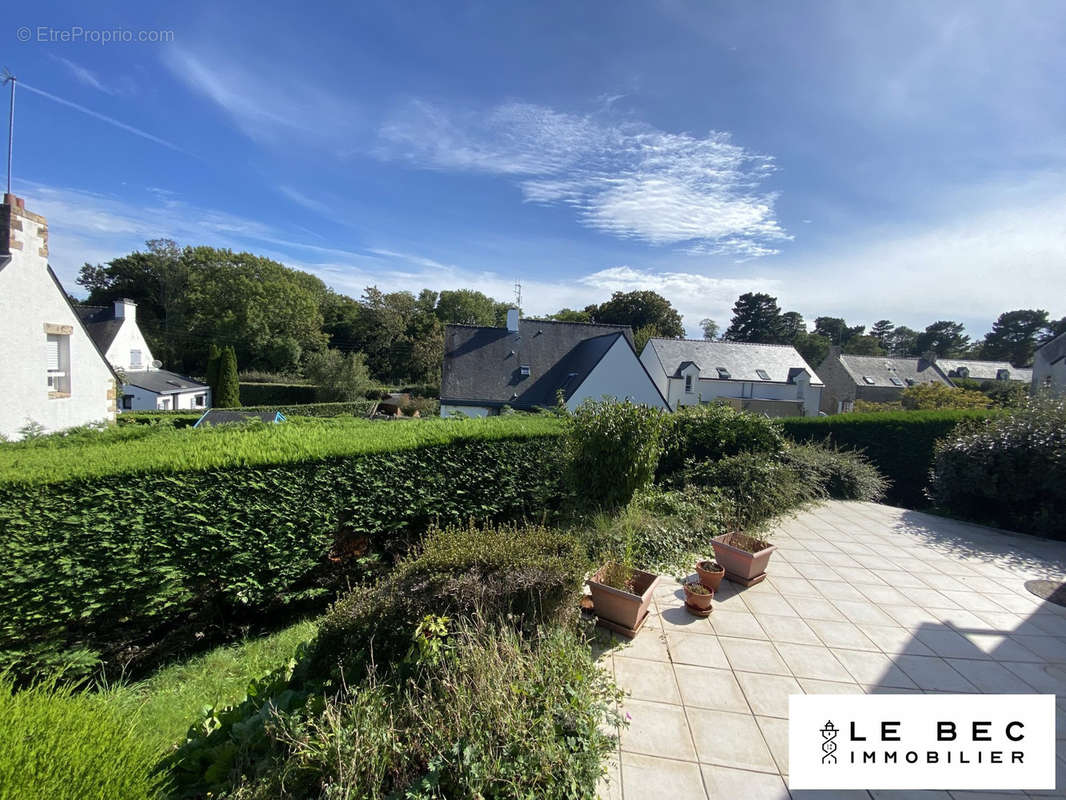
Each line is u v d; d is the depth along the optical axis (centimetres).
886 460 974
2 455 353
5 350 854
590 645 338
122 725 184
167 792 184
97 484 333
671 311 4112
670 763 239
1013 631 371
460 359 1988
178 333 3575
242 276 3619
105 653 353
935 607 409
